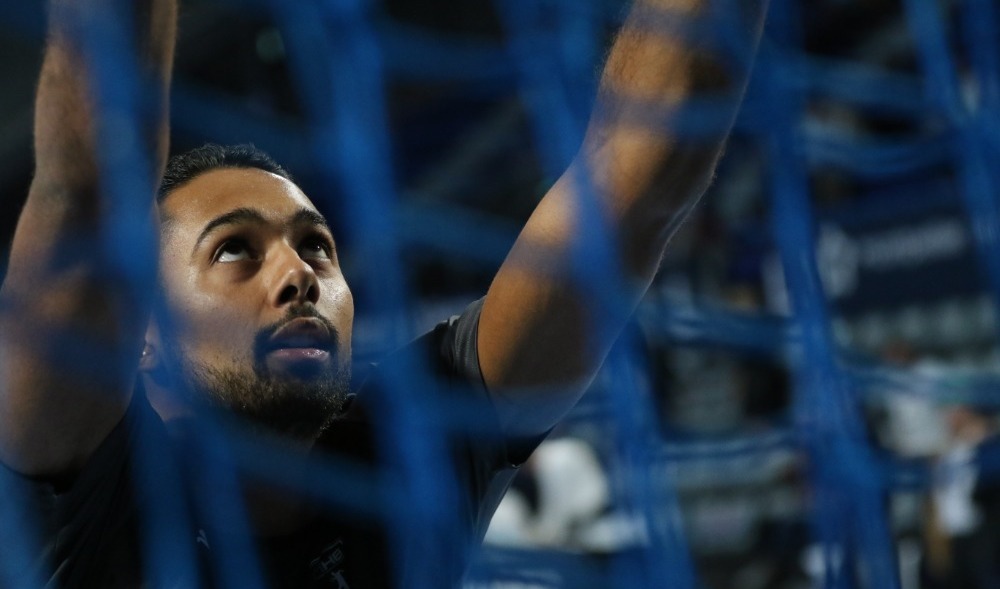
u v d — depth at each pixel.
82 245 2.43
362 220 3.16
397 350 3.13
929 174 9.08
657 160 2.92
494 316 3.04
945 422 7.39
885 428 7.46
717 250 10.07
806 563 7.73
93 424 2.52
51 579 2.54
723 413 9.73
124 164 2.40
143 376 2.90
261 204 2.88
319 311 2.84
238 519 2.82
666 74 2.92
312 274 2.83
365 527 2.90
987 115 4.82
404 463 2.97
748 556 8.34
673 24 2.91
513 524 6.86
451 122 8.86
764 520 8.23
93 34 2.34
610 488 6.19
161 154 2.45
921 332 9.28
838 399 3.67
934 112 5.11
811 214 3.53
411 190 8.79
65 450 2.53
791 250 3.51
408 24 7.54
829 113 7.76
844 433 3.71
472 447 3.03
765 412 9.54
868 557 3.73
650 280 3.07
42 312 2.45
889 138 7.50
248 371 2.78
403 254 4.70
